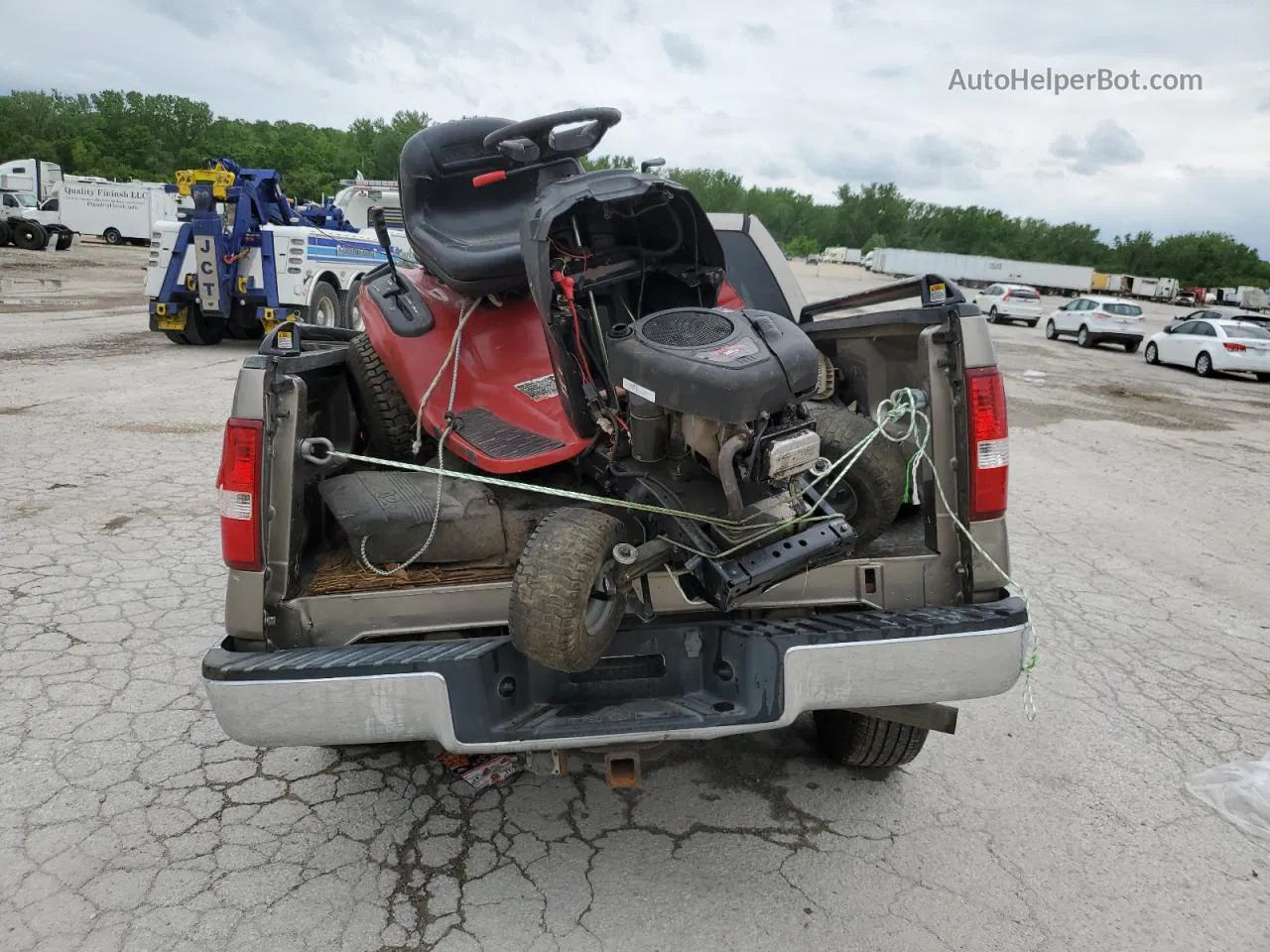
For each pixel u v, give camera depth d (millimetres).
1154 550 6254
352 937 2432
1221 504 7809
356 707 2254
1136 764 3416
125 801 3012
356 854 2785
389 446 3389
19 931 2416
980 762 3404
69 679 3787
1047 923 2559
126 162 110625
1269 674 4258
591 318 2691
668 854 2816
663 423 2375
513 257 3070
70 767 3191
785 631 2406
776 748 3459
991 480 2625
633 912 2555
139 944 2385
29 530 5512
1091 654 4410
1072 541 6355
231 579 2482
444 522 2662
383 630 2541
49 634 4184
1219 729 3699
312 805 3029
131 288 24344
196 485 6570
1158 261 130375
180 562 5105
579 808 3053
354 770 3250
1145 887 2729
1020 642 2467
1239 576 5773
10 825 2861
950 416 2660
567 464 2924
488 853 2805
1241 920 2596
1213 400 16203
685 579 2426
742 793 3150
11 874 2643
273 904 2551
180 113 120500
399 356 3242
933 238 133750
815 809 3066
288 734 2266
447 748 2285
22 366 11227
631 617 2545
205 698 3688
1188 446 10820
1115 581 5539
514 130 3078
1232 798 3197
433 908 2555
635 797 3117
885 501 2689
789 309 4375
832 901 2619
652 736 2346
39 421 8234
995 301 35750
